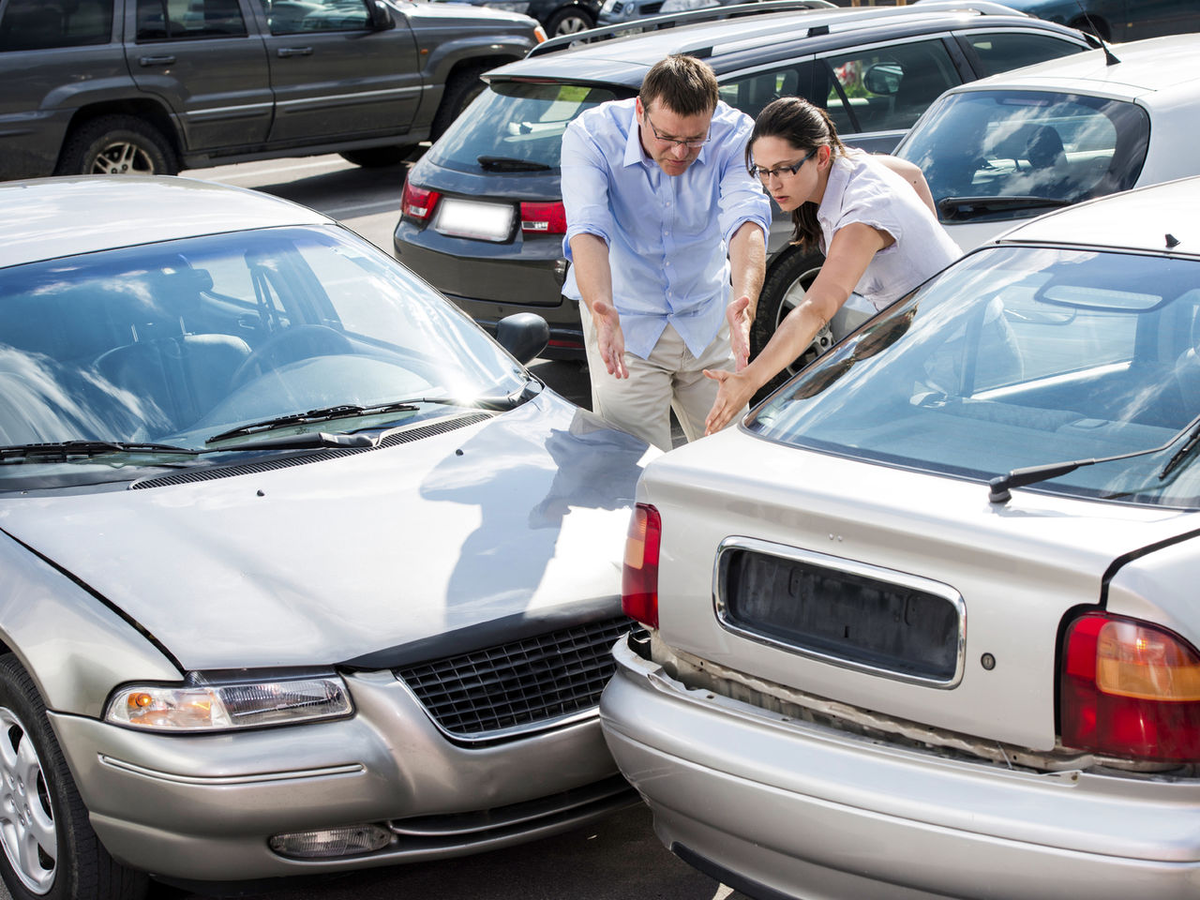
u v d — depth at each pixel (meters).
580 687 3.25
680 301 4.36
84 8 11.11
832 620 2.56
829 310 3.46
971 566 2.34
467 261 6.82
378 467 3.75
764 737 2.62
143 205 4.63
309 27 12.19
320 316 4.30
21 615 3.17
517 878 3.37
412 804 3.02
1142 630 2.20
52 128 11.04
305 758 2.94
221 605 3.13
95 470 3.65
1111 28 13.98
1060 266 3.08
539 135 6.77
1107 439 2.61
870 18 7.57
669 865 3.39
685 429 4.77
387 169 14.30
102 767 3.00
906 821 2.36
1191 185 3.38
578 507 3.64
